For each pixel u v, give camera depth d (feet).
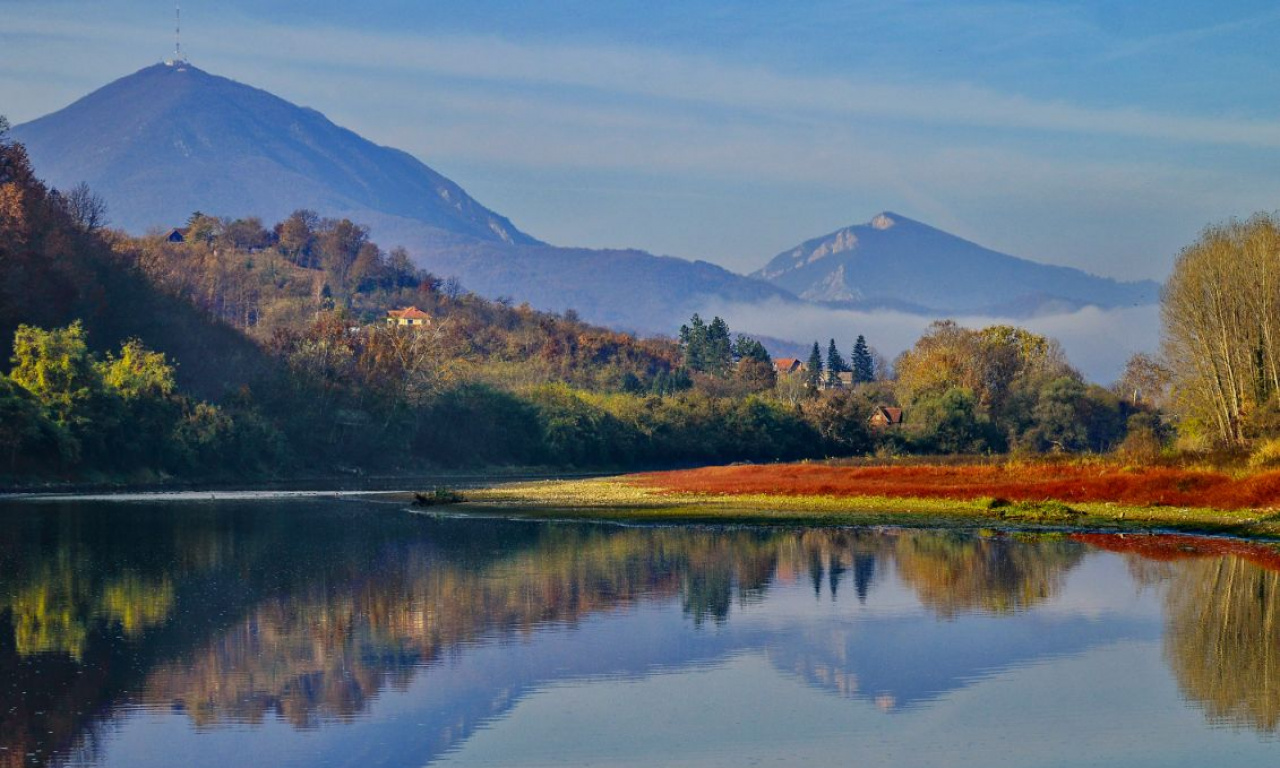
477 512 286.66
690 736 97.04
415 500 310.65
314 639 130.93
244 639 130.62
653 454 629.51
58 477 364.99
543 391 608.19
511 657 123.24
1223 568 183.01
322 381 504.84
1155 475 294.25
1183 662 121.08
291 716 102.17
